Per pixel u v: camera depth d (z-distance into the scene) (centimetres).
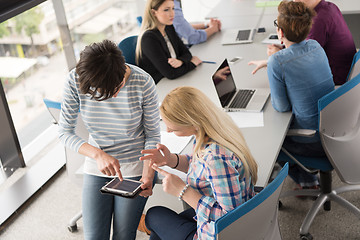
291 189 316
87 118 216
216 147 176
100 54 187
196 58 350
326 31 320
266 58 344
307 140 264
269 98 289
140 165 224
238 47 372
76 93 211
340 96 235
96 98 194
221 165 173
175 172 229
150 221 214
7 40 356
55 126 418
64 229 306
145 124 222
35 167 367
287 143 272
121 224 222
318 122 247
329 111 237
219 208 180
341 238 272
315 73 256
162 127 270
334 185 319
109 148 223
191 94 178
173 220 208
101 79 185
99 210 223
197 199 185
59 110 236
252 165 185
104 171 212
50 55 407
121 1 530
